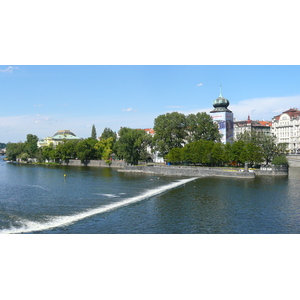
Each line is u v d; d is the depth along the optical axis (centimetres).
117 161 16662
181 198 6025
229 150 11681
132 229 3950
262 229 4012
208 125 14112
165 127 14638
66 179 9775
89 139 19475
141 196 6238
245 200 5831
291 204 5475
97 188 7475
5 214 4612
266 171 10738
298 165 15225
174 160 13162
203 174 11106
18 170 14088
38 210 4888
